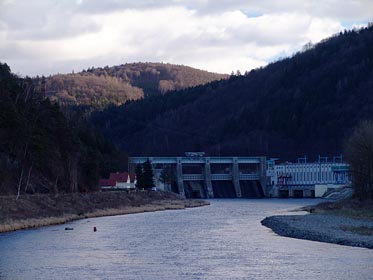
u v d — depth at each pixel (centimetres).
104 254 6091
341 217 10094
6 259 5762
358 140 13875
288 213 12938
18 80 16412
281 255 5884
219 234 8075
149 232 8400
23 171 12494
